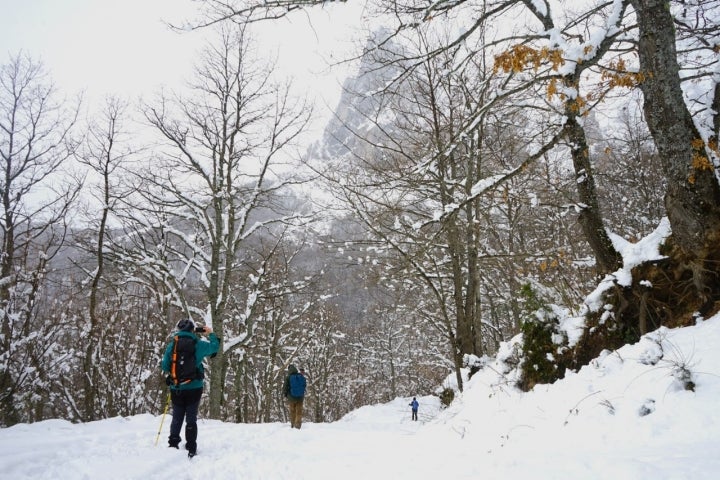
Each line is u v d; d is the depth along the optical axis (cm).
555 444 398
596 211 639
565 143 684
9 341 934
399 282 1250
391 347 3331
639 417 366
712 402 333
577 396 452
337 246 1177
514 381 621
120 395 1602
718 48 577
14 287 993
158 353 1644
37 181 1587
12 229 1403
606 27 514
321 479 406
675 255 504
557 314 621
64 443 546
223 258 1848
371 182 992
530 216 1264
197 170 1559
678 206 481
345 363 3834
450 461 413
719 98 536
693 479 237
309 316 2842
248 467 475
